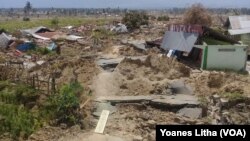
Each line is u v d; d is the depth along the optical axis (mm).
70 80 33562
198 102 29000
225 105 28328
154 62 36688
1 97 28219
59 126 25250
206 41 42312
